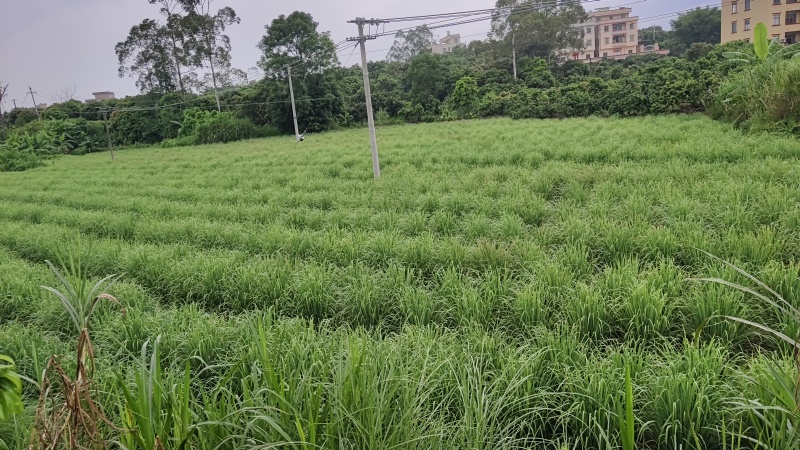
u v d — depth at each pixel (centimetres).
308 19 4100
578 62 4319
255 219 1076
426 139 2266
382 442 296
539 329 491
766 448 297
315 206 1178
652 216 801
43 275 808
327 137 3266
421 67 4138
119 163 2806
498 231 811
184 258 806
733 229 673
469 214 908
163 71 4906
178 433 290
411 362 405
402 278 638
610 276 567
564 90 3178
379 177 1405
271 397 323
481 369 417
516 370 404
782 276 517
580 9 4672
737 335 476
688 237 655
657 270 567
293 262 780
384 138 2614
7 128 5191
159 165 2405
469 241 818
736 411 347
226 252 838
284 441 288
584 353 435
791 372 346
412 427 320
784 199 744
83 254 882
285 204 1208
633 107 2711
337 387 311
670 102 2528
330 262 776
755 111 1548
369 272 710
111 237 1112
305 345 444
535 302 532
